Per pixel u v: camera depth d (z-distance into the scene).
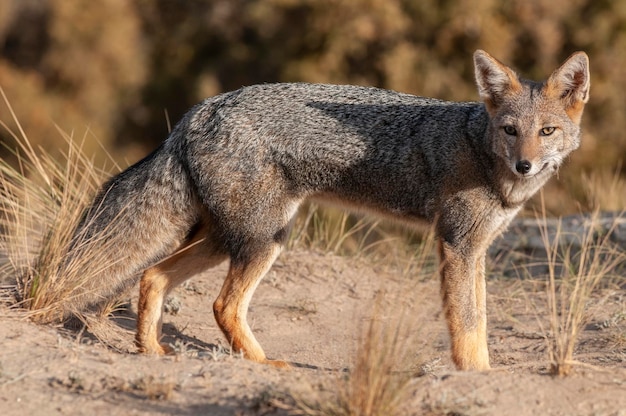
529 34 31.16
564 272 15.92
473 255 11.52
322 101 11.84
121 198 11.85
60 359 9.77
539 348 12.35
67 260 11.78
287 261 15.71
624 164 30.78
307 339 12.96
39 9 35.00
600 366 10.66
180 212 11.77
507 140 11.38
